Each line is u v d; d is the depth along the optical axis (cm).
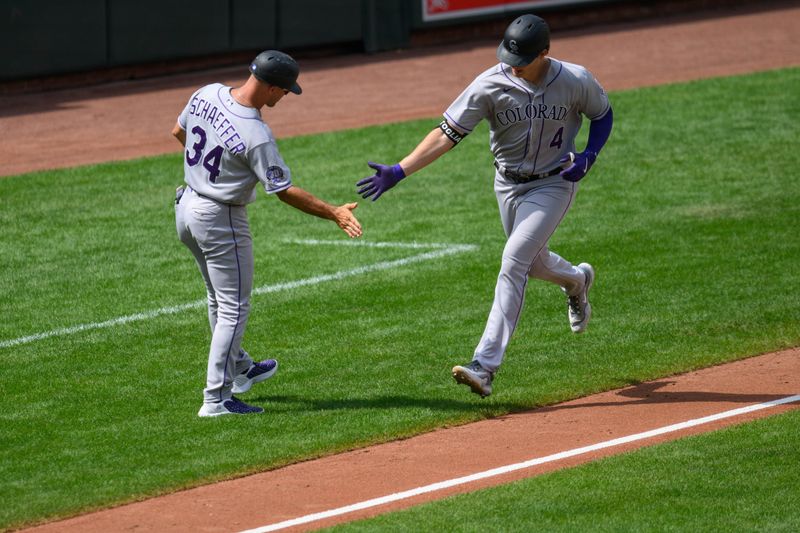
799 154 5272
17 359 3066
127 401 2741
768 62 7525
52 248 4156
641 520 2017
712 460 2278
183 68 7794
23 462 2378
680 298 3438
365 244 4162
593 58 8000
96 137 5997
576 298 2892
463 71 7700
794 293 3447
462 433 2503
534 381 2816
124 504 2173
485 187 4938
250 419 2589
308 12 8094
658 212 4447
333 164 5359
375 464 2336
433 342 3134
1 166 5409
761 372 2841
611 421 2544
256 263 3947
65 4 7106
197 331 3281
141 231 4359
